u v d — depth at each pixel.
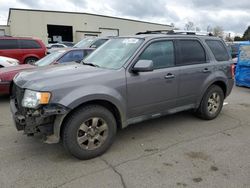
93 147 3.71
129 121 4.10
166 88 4.41
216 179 3.20
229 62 5.52
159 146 4.13
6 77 6.49
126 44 4.38
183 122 5.23
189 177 3.24
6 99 7.23
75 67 4.13
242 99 7.46
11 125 5.05
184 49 4.74
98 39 10.22
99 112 3.65
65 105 3.32
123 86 3.85
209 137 4.50
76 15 41.81
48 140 3.47
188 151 3.96
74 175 3.29
